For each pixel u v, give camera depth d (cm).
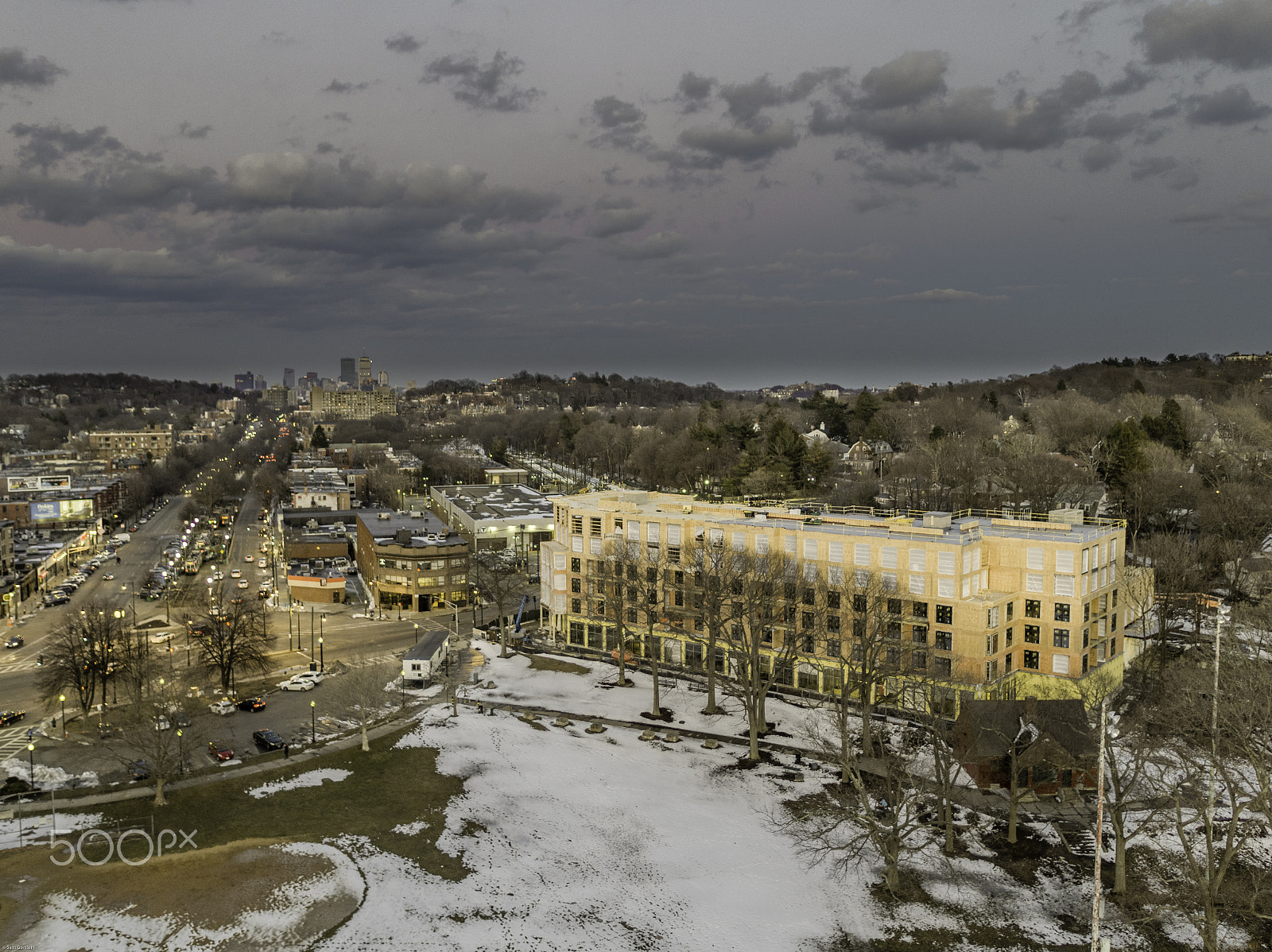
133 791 8656
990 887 7069
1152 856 7394
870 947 6384
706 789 8825
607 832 7962
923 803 7744
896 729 10081
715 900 6938
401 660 13012
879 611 9838
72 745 10144
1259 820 7769
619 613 11956
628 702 11306
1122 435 18212
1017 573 10619
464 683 12188
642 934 6500
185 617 15350
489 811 8275
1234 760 8144
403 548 17300
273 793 8594
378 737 10056
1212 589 13438
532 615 16225
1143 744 7419
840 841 7762
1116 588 11181
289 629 15625
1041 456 19588
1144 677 10875
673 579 12681
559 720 10562
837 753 8338
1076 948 6338
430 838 7756
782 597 11212
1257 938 6362
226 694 11862
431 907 6712
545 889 7050
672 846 7744
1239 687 7575
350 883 6969
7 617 17175
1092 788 8494
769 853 7644
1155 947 6334
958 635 10062
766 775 9106
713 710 10794
